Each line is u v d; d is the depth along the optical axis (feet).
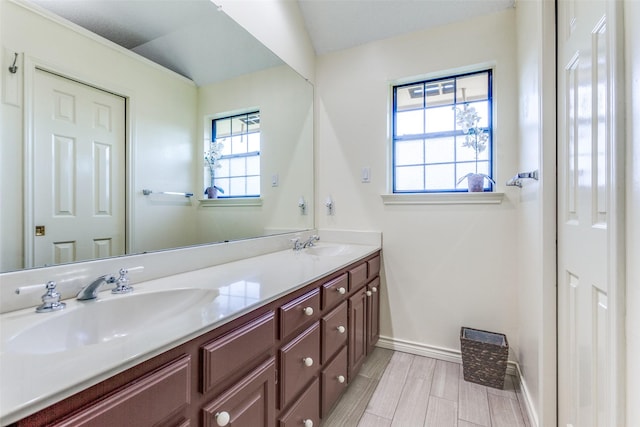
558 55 4.03
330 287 4.69
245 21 5.92
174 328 2.41
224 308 2.89
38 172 3.13
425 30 6.99
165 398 2.16
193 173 5.00
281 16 6.93
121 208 3.94
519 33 5.87
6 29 2.91
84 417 1.69
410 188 7.47
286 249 6.97
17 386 1.60
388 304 7.40
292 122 7.34
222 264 5.15
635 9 2.02
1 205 2.87
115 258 3.66
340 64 7.95
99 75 3.72
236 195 5.80
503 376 5.73
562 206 3.91
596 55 2.83
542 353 4.19
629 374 2.10
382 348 7.43
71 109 3.43
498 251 6.37
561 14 3.93
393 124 7.62
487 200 6.42
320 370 4.42
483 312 6.52
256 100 6.29
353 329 5.62
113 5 3.87
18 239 2.96
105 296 3.16
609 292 2.29
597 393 2.87
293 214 7.38
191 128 4.97
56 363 1.84
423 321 7.06
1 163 2.88
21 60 3.01
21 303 2.80
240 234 5.90
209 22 5.23
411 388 5.76
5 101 2.90
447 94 7.13
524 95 5.45
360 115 7.70
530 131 4.99
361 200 7.69
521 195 5.81
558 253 4.04
